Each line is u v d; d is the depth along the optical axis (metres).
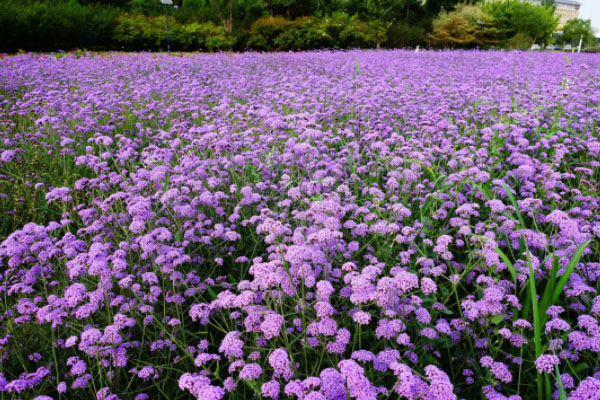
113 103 7.93
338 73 13.00
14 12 21.09
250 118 6.79
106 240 3.54
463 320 2.52
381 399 2.08
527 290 2.64
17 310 2.72
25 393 2.21
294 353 2.31
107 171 4.93
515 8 42.56
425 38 35.94
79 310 2.40
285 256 2.55
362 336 2.62
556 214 2.87
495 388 2.31
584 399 1.76
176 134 6.53
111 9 28.41
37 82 9.66
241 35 27.50
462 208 3.40
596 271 2.88
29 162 5.34
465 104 8.14
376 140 5.89
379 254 3.23
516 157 4.76
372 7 45.19
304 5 38.44
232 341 2.13
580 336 2.21
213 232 3.53
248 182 4.63
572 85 8.43
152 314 2.62
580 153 5.64
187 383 1.78
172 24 26.25
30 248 3.04
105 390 2.17
